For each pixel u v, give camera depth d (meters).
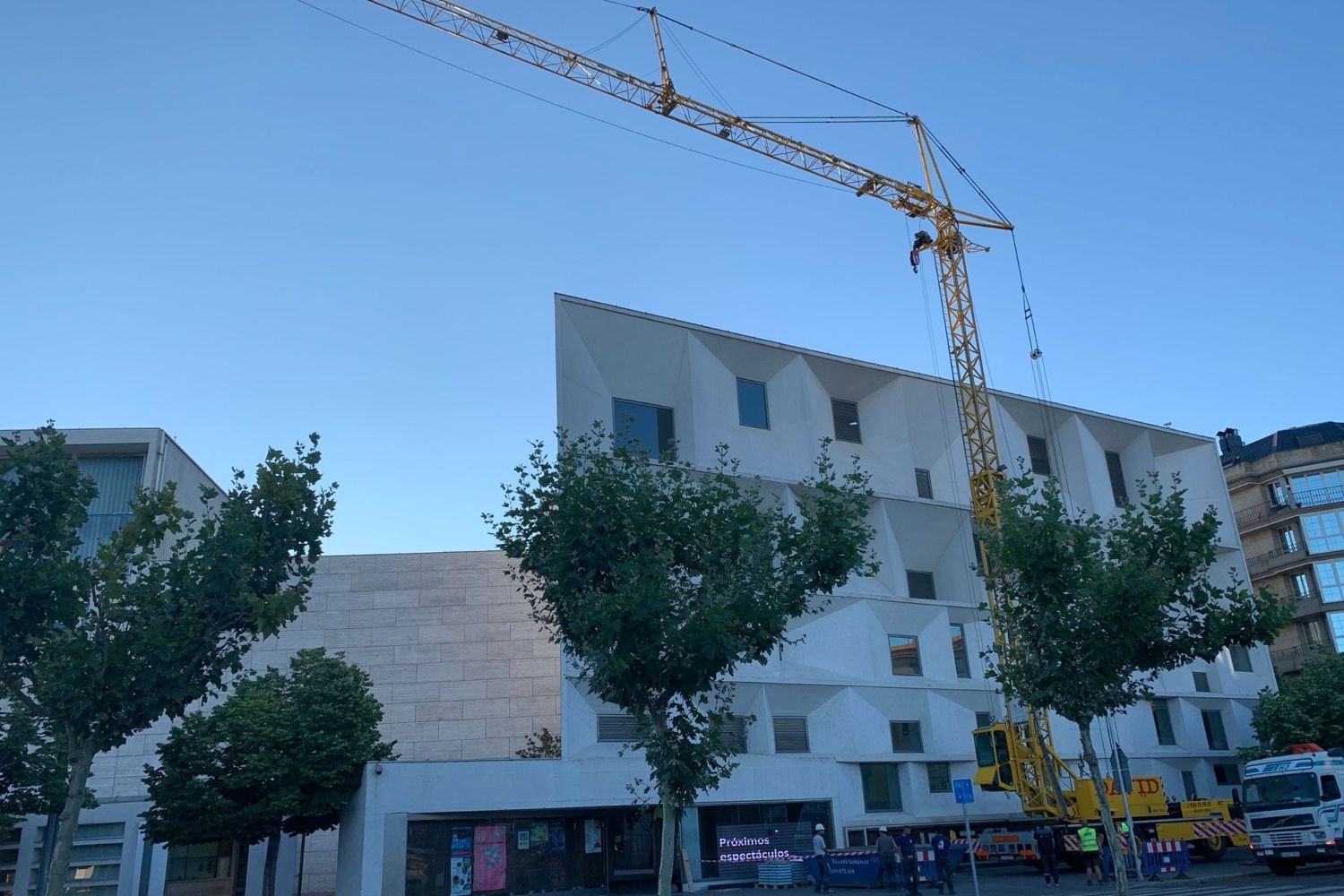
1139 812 38.44
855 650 44.53
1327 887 24.58
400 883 31.78
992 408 53.62
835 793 39.97
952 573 49.91
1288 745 48.41
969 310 55.78
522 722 53.06
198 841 33.88
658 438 43.59
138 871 37.72
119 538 18.06
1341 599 65.81
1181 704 53.25
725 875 35.59
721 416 45.19
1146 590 21.22
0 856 35.81
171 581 17.80
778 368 48.03
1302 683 49.44
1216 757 52.94
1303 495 69.12
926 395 52.19
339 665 37.59
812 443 46.72
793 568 20.34
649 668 18.98
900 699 44.69
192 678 17.86
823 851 33.72
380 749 37.56
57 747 28.14
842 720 42.81
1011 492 23.59
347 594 54.84
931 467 51.38
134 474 41.78
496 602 55.00
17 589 16.97
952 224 57.34
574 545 19.64
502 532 20.55
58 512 17.95
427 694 53.44
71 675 16.83
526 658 54.12
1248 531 71.81
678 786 19.55
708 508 20.64
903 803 43.22
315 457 19.53
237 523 18.33
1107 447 59.75
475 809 33.25
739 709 40.66
